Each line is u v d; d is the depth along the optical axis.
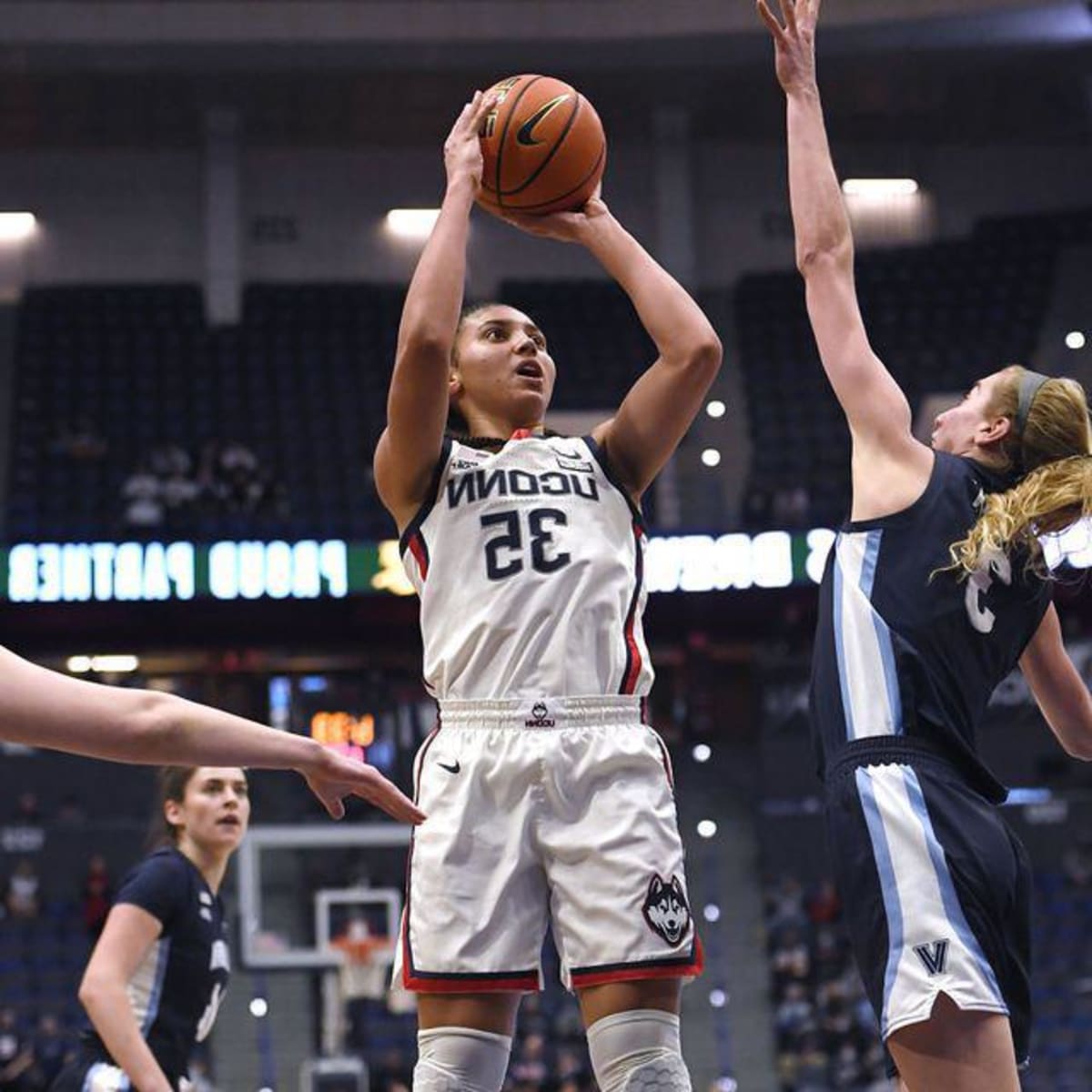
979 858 4.93
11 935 25.66
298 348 33.97
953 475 5.37
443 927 4.90
